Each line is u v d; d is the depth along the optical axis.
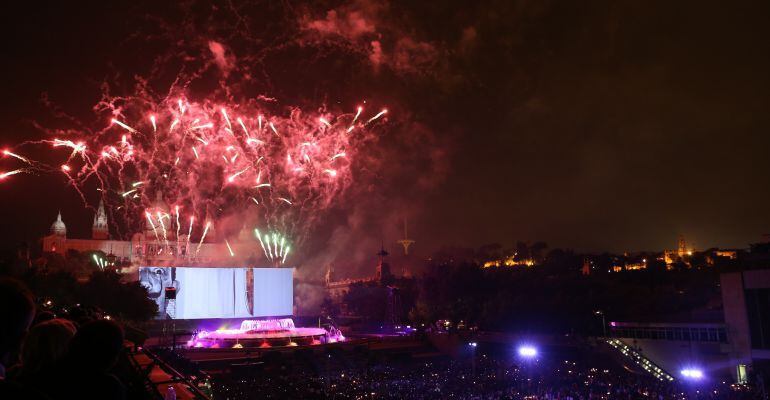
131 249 196.38
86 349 5.29
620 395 50.25
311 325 136.25
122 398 5.44
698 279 121.06
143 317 83.75
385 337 95.25
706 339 69.56
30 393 3.84
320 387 55.38
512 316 109.94
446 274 144.88
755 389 51.03
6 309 4.39
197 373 43.12
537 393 53.22
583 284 126.31
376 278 172.12
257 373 70.75
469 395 52.41
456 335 90.88
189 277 103.75
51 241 186.88
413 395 51.47
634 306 102.56
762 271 63.97
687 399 48.19
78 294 77.62
